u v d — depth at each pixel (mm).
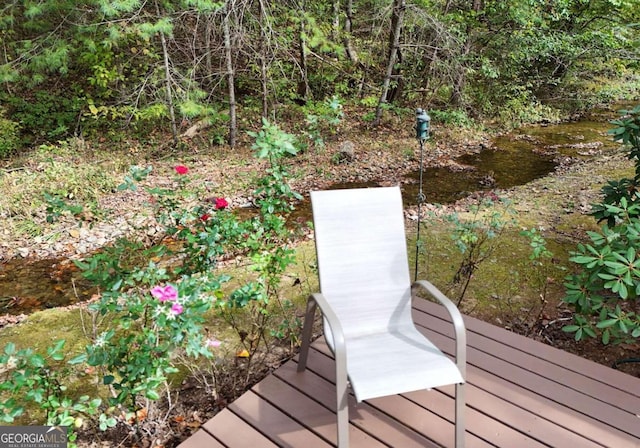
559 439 2100
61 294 4133
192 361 2871
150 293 2158
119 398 2002
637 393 2375
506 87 10531
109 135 8258
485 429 2162
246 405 2354
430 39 8695
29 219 5316
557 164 7578
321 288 2391
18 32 7438
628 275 2578
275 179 2863
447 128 9328
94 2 6375
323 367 2629
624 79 12453
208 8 6547
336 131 8812
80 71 8828
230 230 2711
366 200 2504
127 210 5645
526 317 3379
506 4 9445
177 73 7434
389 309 2453
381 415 2268
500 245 4457
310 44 7762
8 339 3277
